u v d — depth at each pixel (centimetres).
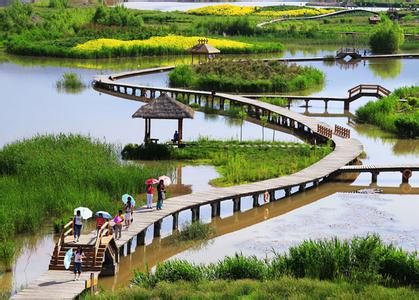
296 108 16375
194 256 7631
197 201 8750
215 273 6719
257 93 17912
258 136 13175
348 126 14375
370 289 6184
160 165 10919
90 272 6762
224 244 7988
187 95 16838
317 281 6369
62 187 8881
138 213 8319
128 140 12438
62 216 8269
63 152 10331
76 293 6291
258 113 15050
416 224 8625
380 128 14162
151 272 6944
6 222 7838
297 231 8388
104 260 7138
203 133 13338
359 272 6588
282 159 11138
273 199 9556
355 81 19850
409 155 11969
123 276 7162
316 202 9525
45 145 10644
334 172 10450
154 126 13788
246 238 8162
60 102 15925
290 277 6494
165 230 8494
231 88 17988
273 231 8400
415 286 6494
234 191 9206
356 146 11931
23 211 8088
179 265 6694
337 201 9569
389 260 6719
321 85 19225
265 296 5975
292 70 19450
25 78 19150
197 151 11531
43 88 17688
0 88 17525
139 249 7862
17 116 14250
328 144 12150
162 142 12194
